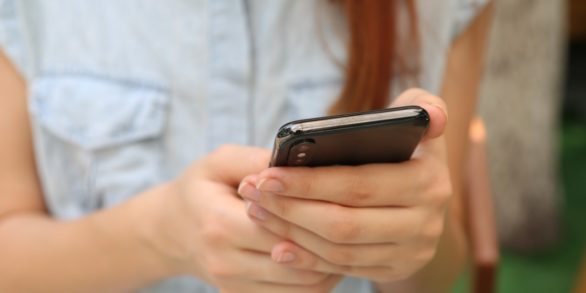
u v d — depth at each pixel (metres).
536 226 1.81
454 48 0.72
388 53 0.63
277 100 0.68
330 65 0.68
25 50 0.66
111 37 0.66
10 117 0.66
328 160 0.49
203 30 0.66
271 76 0.67
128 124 0.66
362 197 0.50
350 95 0.65
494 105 1.80
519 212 1.81
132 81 0.67
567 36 2.24
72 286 0.62
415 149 0.51
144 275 0.61
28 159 0.68
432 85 0.70
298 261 0.52
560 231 1.86
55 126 0.66
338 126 0.46
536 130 1.79
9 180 0.67
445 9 0.69
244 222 0.52
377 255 0.52
